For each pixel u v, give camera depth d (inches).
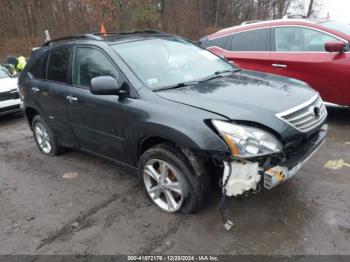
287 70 227.3
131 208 140.2
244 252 110.3
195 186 120.9
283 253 108.7
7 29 825.5
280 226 121.0
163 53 155.4
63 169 185.8
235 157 107.1
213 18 1386.6
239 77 150.9
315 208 130.0
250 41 248.7
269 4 1446.9
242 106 114.9
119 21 971.3
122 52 145.9
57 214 141.1
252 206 133.0
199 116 113.8
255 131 108.0
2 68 341.1
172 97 125.0
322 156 176.2
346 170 159.5
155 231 123.8
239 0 1422.2
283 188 144.7
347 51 203.0
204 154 112.6
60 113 175.2
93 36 162.2
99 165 186.7
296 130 114.0
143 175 138.0
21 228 133.3
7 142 244.1
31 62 203.6
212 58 170.7
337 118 237.3
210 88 133.1
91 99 149.6
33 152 218.1
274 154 109.7
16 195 160.7
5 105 287.0
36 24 834.2
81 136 168.2
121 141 142.8
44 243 123.0
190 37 1082.7
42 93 184.2
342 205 131.0
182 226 124.9
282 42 232.8
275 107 115.6
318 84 215.3
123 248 116.7
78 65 162.6
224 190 113.1
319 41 216.7
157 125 120.9
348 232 115.9
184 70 151.2
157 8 1117.1
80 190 159.9
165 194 132.6
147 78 137.3
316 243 111.9
